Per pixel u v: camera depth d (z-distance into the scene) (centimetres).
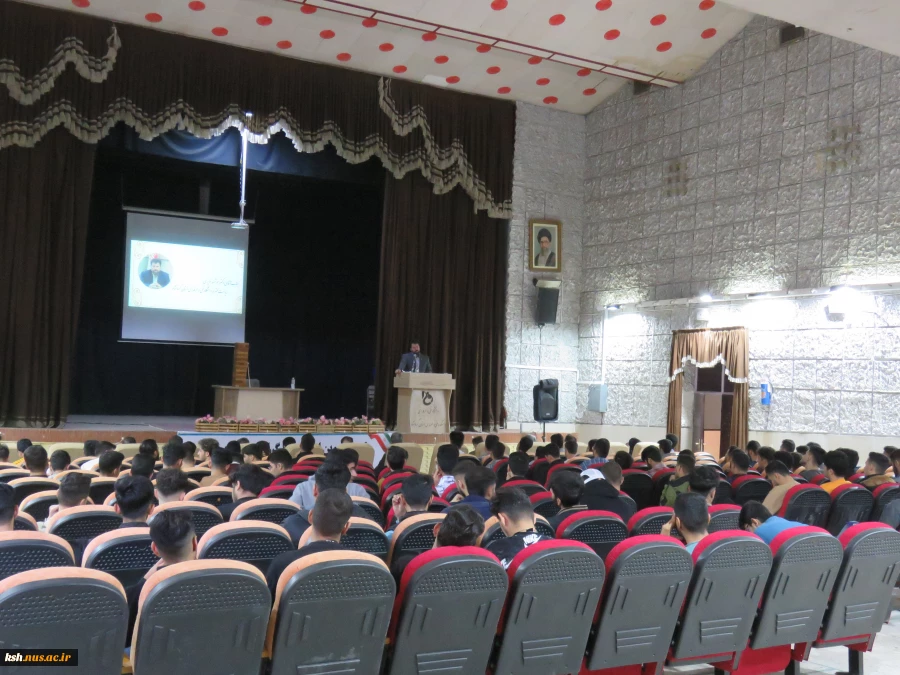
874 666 409
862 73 1106
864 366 1077
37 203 1204
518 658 275
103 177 1490
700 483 466
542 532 384
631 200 1471
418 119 1409
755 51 1258
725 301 1272
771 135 1225
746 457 675
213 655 224
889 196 1060
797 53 1195
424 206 1474
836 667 404
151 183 1490
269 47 1295
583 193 1576
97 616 208
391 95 1391
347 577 236
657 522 404
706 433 1258
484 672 270
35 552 264
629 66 1353
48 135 1214
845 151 1114
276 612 235
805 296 1155
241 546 302
